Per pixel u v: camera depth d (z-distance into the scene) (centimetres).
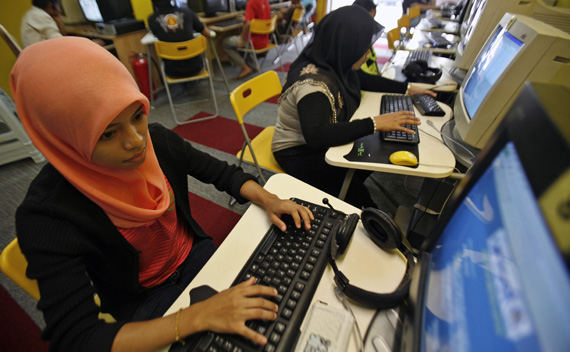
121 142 48
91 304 47
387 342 43
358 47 115
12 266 51
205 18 329
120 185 57
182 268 81
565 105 23
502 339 22
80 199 53
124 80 47
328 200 71
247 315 42
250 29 305
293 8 419
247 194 74
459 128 100
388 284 51
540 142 22
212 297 46
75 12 281
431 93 141
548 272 19
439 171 86
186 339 43
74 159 49
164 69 245
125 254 61
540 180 21
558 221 18
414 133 102
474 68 110
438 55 250
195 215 166
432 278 40
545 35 71
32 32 203
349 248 58
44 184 51
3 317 112
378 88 151
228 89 311
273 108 286
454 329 30
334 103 109
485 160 32
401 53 218
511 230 24
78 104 42
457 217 37
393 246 56
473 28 149
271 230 61
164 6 236
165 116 270
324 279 52
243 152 143
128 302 70
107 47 255
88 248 51
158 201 67
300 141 122
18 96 44
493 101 83
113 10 253
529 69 76
